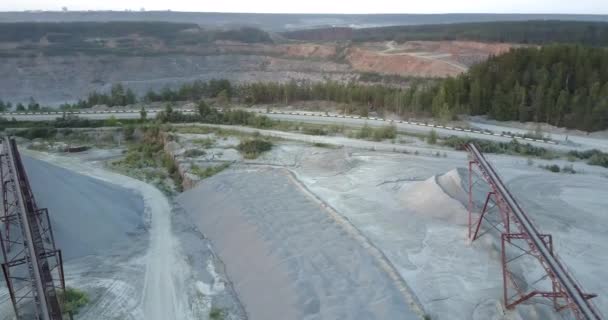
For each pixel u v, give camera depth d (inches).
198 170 1533.0
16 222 965.2
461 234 1056.2
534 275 897.5
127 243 1087.6
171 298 864.3
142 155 1862.7
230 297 870.4
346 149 1779.0
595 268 930.7
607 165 1624.0
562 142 1969.7
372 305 783.1
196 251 1050.1
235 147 1792.6
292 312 767.1
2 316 782.5
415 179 1392.7
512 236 789.9
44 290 661.3
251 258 960.9
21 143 2065.7
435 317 773.3
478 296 830.5
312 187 1349.7
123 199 1339.8
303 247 968.9
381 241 1025.5
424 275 896.9
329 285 838.5
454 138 1920.5
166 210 1306.6
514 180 1427.2
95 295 863.1
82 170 1668.3
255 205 1178.6
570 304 640.4
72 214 1084.5
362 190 1320.1
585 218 1157.7
